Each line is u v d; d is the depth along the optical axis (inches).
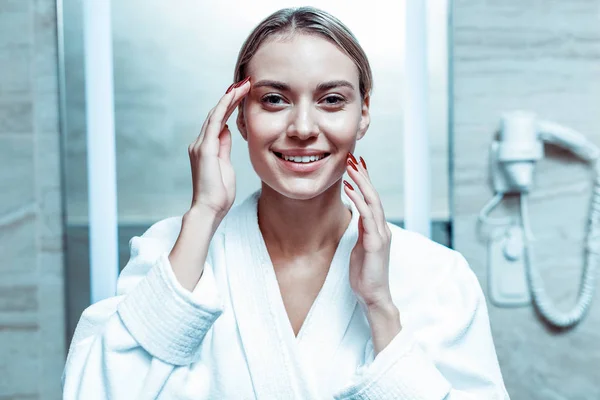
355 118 27.6
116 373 26.2
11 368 41.3
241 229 30.5
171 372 27.1
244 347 28.3
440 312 29.4
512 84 41.6
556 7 41.5
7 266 40.9
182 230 27.4
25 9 40.0
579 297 42.4
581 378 42.7
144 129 41.3
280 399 27.9
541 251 42.3
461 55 41.4
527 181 40.5
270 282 29.0
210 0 41.3
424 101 41.4
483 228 41.9
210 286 27.1
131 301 26.7
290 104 27.0
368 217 27.0
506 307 42.1
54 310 41.3
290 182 27.1
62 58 40.0
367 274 26.9
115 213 41.2
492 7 41.3
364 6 41.5
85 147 40.6
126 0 40.6
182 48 41.3
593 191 42.0
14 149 40.5
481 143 41.6
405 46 41.4
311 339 28.5
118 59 40.8
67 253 40.7
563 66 41.7
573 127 41.9
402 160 42.0
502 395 29.1
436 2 40.9
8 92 40.3
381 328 27.0
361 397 26.3
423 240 31.8
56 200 40.9
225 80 41.6
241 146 41.7
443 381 26.6
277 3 41.6
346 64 27.2
